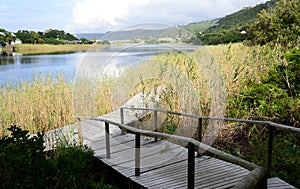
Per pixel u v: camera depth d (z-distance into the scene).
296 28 12.12
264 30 13.44
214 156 4.57
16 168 1.58
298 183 3.84
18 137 1.92
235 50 8.52
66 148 4.39
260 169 2.45
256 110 5.77
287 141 4.87
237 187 2.07
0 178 1.53
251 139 5.32
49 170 1.74
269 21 13.36
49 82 7.39
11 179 1.56
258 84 6.30
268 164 3.59
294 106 5.41
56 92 6.97
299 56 6.14
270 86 6.01
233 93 6.25
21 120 6.37
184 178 3.71
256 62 7.20
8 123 6.12
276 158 4.45
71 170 1.92
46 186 1.70
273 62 6.95
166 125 5.25
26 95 6.89
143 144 4.85
